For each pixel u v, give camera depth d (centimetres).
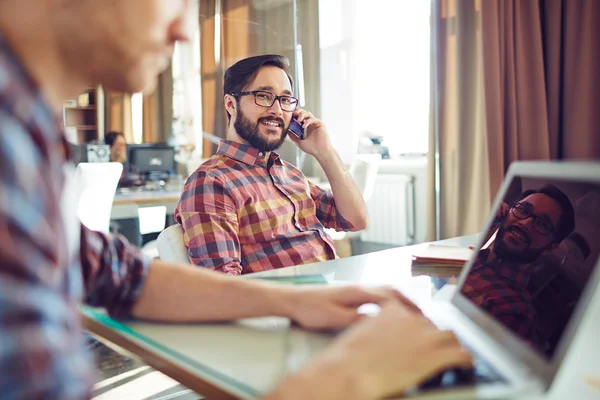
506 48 346
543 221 65
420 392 46
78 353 33
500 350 58
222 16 582
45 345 29
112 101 705
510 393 46
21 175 30
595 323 69
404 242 445
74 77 48
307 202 187
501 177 347
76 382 31
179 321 72
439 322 68
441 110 367
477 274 74
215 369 55
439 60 364
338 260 113
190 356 59
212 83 597
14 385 28
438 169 375
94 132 720
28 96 33
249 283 74
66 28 46
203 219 160
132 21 47
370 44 480
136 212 380
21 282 29
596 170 58
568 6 339
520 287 62
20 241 29
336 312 67
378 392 44
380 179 457
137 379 219
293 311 69
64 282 36
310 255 176
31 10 45
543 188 67
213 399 53
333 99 490
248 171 175
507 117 350
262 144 176
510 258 68
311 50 503
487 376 50
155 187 452
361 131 490
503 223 74
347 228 193
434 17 363
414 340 51
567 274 55
